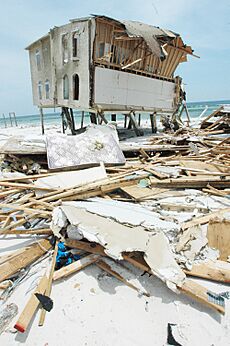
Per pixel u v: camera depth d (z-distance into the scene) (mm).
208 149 10273
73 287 3189
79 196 5410
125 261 3555
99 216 3955
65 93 14844
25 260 3555
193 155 9594
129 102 14344
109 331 2605
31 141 9945
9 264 3410
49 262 3627
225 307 2857
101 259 3586
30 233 4102
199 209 5051
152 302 2949
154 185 6250
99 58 12250
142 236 3447
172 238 3588
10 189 5895
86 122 43125
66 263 3633
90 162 7793
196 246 3654
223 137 13688
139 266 3266
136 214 4336
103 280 3309
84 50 12156
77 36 12492
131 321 2721
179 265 3338
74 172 6695
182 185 6320
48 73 16422
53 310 2848
